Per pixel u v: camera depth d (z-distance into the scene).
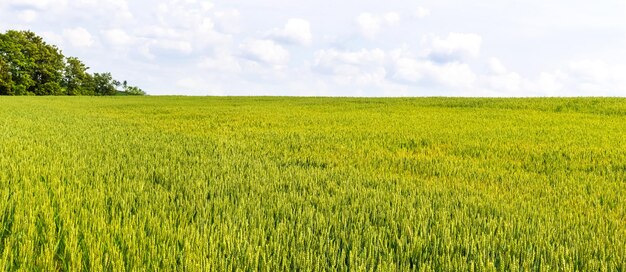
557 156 9.48
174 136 11.80
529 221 4.27
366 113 23.33
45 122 14.98
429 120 18.88
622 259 3.26
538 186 6.35
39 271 2.79
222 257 3.00
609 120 19.33
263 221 3.78
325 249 3.16
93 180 5.41
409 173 7.13
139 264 2.80
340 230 3.64
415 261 3.13
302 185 5.54
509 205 4.89
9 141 8.88
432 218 4.07
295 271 2.86
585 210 4.94
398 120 18.73
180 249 3.20
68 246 3.05
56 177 5.27
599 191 5.99
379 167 7.54
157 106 32.84
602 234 3.84
